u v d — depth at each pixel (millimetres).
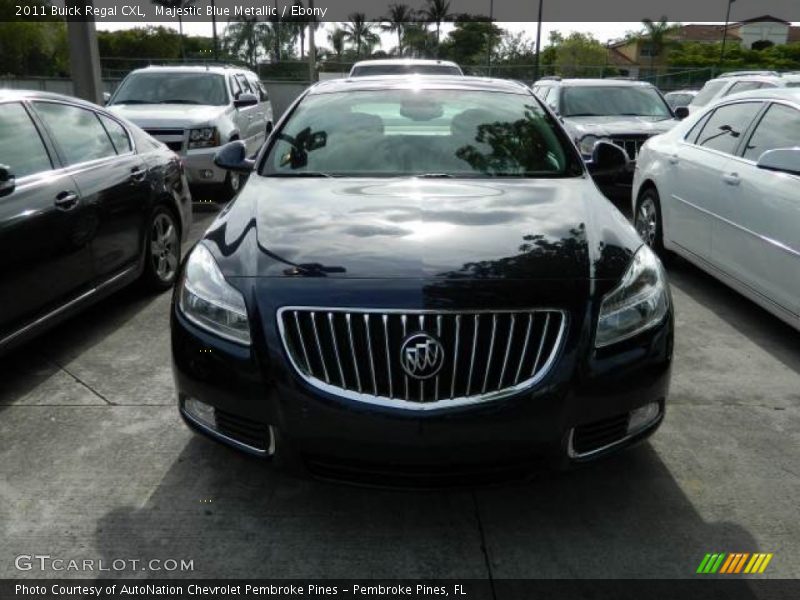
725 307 5453
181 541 2729
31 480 3100
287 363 2590
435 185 3637
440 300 2568
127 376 4141
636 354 2713
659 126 9664
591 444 2711
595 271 2801
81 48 9406
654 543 2738
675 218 6070
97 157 4871
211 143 9375
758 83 10453
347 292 2615
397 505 2951
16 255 3811
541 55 67750
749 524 2855
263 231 3066
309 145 4090
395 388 2533
